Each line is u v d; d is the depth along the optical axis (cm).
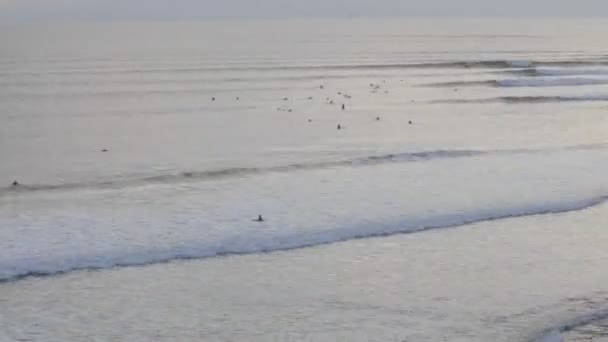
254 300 3234
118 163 5544
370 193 4703
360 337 2908
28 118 7612
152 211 4325
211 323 3020
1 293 3253
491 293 3316
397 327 2994
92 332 2936
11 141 6356
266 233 3984
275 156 5781
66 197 4600
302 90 10275
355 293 3309
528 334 2945
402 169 5359
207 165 5478
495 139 6588
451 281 3444
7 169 5306
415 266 3622
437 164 5531
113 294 3272
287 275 3497
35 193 4688
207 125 7262
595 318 3092
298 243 3878
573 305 3203
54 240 3819
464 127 7250
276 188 4828
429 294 3303
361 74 12825
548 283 3431
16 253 3641
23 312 3091
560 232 4109
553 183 4994
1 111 8069
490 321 3050
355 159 5669
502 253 3794
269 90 10250
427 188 4834
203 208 4384
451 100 9362
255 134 6756
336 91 10212
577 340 2914
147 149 6066
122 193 4709
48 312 3097
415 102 9156
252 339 2892
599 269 3600
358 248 3841
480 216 4319
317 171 5291
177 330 2958
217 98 9344
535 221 4281
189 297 3253
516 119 7825
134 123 7381
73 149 6050
